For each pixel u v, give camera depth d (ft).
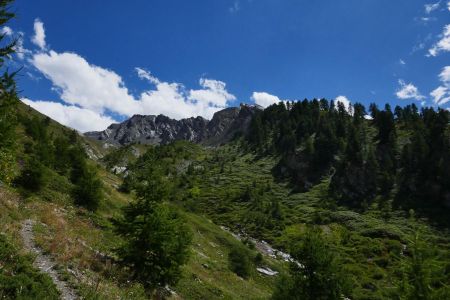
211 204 385.50
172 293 75.05
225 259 157.07
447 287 43.34
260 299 98.12
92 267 56.95
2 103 37.50
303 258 64.64
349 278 64.75
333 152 457.68
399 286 46.50
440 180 331.77
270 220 322.14
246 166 539.70
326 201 362.12
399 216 309.01
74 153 155.43
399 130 496.64
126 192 182.19
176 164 583.17
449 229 273.75
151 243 61.21
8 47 33.65
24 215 71.15
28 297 35.99
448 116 452.76
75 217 94.27
